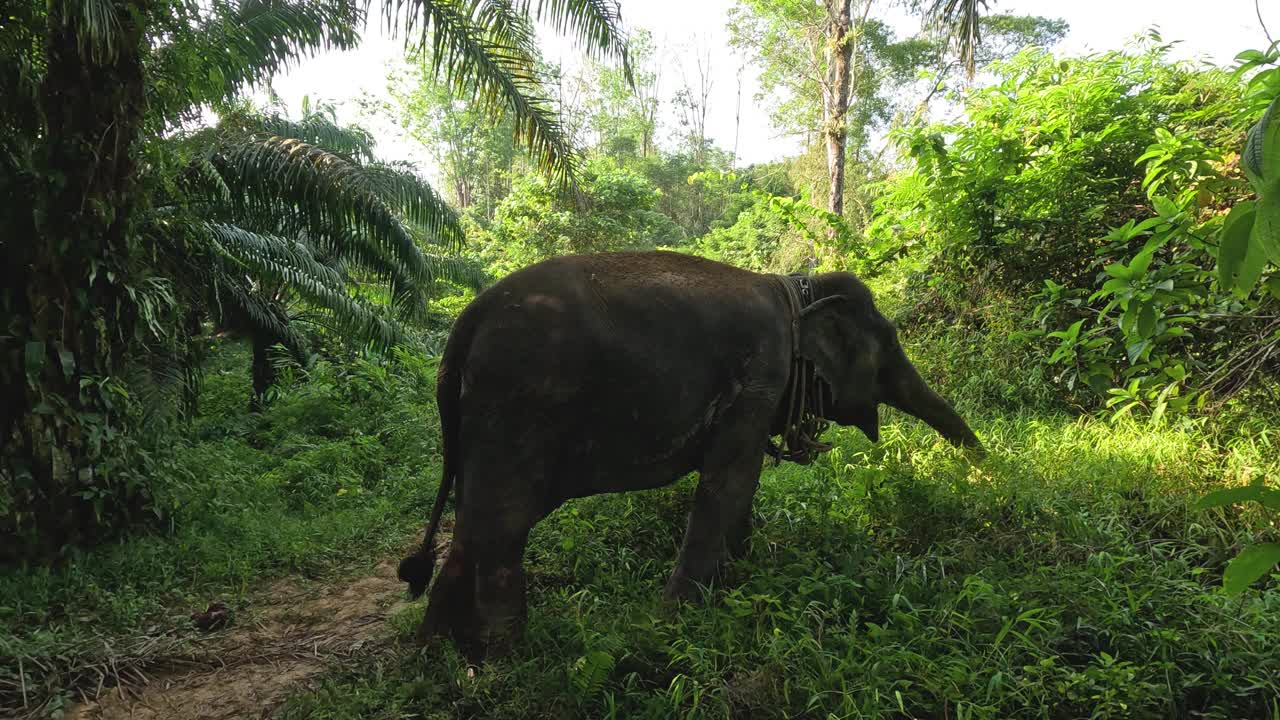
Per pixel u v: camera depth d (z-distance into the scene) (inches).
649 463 138.1
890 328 177.2
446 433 136.5
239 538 198.2
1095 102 274.7
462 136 1379.2
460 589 127.8
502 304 128.4
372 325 401.4
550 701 111.6
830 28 715.4
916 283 340.2
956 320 309.1
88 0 163.0
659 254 145.1
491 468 124.4
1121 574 142.3
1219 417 197.3
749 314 143.2
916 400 184.5
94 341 188.1
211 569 178.4
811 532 167.2
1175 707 104.0
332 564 190.2
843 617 134.4
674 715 107.2
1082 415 237.0
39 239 179.3
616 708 110.0
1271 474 168.9
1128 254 241.9
